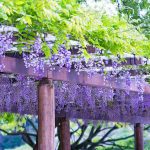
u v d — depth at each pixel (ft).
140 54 15.96
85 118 28.14
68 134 28.09
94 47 14.65
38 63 14.37
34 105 24.35
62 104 23.52
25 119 37.40
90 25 13.14
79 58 15.40
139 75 19.11
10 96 21.44
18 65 14.02
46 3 11.47
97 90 22.39
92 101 23.06
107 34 14.12
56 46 13.42
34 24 12.51
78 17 12.35
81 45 13.80
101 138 42.70
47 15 11.56
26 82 20.38
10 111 24.22
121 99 24.08
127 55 16.28
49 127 15.03
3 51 12.77
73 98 22.06
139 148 31.07
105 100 23.02
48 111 15.07
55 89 21.52
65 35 12.98
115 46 14.87
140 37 15.84
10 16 11.98
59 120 28.12
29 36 13.11
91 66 16.33
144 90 21.12
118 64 17.08
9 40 12.73
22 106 24.25
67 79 15.93
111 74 18.17
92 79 17.21
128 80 18.89
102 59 16.22
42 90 15.08
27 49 13.73
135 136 31.40
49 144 14.96
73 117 27.61
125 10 24.08
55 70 15.34
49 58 14.40
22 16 11.81
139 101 25.05
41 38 13.19
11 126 39.32
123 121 29.50
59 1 12.46
